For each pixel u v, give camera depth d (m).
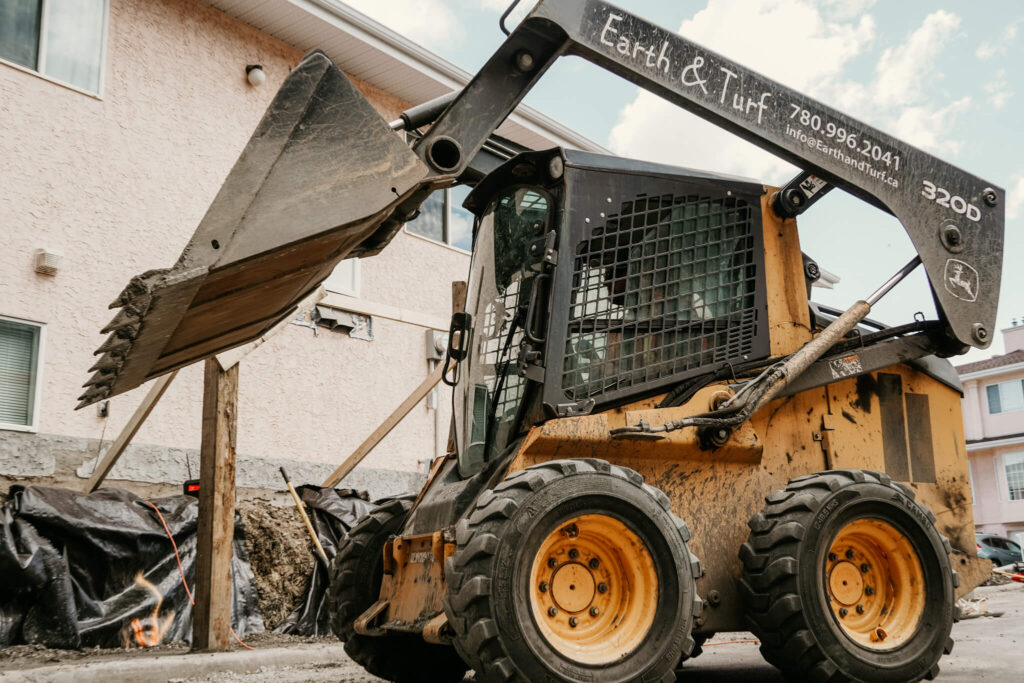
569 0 4.26
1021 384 34.44
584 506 3.68
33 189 8.74
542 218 4.47
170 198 9.80
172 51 10.06
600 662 3.59
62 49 9.19
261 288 4.02
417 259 12.57
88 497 7.25
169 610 7.09
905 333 5.06
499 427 4.43
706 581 4.20
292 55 11.24
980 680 4.65
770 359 4.62
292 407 10.67
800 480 4.35
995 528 34.44
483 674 3.50
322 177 3.62
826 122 4.84
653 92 4.54
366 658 5.02
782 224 4.84
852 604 4.31
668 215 4.55
